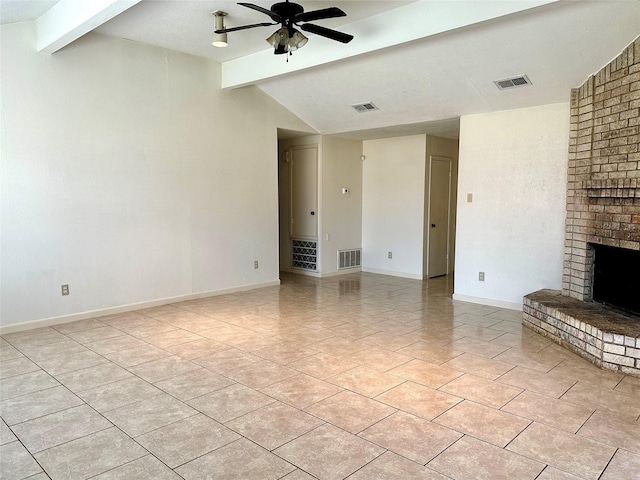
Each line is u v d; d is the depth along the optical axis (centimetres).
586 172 419
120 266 491
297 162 757
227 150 585
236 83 554
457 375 323
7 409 270
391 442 234
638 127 355
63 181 443
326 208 733
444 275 759
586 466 213
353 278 729
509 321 469
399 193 733
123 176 487
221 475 205
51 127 432
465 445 231
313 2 377
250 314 494
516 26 368
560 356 362
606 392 294
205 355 363
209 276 579
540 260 498
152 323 455
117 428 248
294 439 237
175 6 383
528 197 501
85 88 453
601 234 397
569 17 347
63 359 353
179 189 538
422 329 439
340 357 359
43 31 406
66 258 449
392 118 593
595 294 421
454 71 451
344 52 438
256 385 305
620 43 366
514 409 271
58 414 264
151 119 507
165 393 292
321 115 639
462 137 550
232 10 392
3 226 408
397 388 300
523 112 498
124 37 472
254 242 629
